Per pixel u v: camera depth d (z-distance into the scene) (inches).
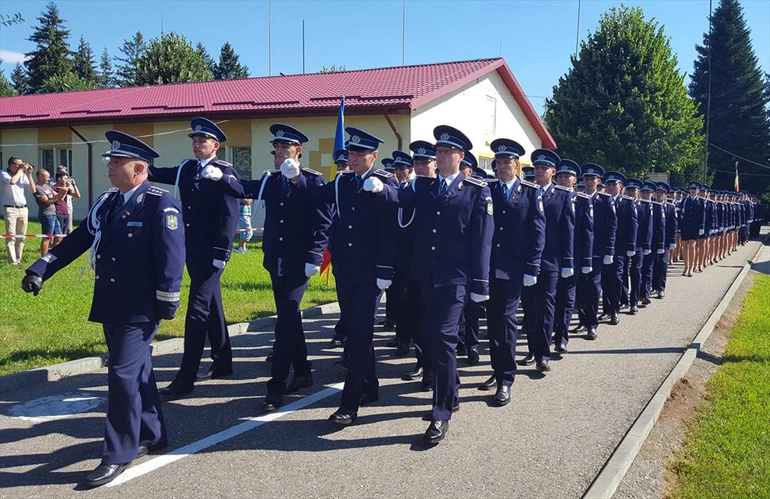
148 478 164.1
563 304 299.7
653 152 1194.0
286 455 179.9
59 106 979.9
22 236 466.9
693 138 1272.1
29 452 179.0
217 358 248.7
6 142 936.9
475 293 195.8
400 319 290.7
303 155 729.6
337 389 241.3
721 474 176.7
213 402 222.5
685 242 616.7
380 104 658.8
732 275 625.3
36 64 2164.1
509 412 219.6
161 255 165.0
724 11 2085.4
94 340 280.7
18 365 242.8
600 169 345.1
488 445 189.9
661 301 465.4
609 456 183.5
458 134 201.2
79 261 504.4
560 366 282.5
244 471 169.2
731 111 2041.1
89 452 179.8
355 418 205.9
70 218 533.6
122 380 162.9
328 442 189.8
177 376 229.0
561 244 273.0
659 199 483.2
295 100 735.7
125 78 2534.5
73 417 206.2
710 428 211.8
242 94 842.2
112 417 163.9
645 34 1202.0
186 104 823.1
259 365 269.1
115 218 166.2
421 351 242.1
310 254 217.2
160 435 179.5
